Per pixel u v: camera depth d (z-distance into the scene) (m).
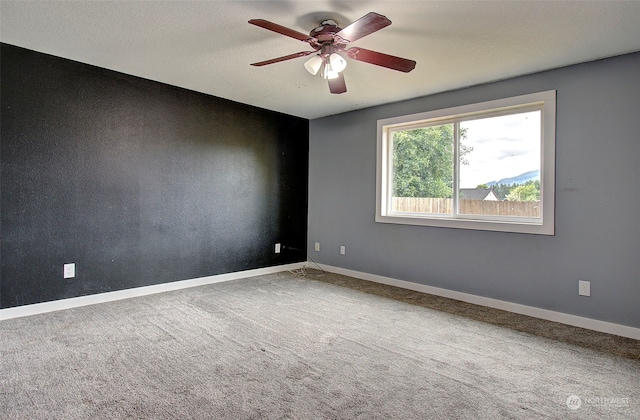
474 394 1.97
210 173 4.30
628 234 2.82
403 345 2.60
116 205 3.56
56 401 1.85
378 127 4.52
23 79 3.00
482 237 3.62
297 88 3.91
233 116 4.51
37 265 3.11
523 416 1.78
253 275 4.77
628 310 2.82
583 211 3.02
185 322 2.99
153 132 3.80
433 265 4.00
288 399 1.90
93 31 2.62
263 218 4.88
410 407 1.85
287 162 5.18
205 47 2.87
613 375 2.19
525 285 3.34
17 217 3.01
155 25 2.51
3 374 2.11
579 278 3.04
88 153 3.37
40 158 3.11
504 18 2.32
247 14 2.34
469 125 3.82
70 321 2.96
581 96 3.02
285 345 2.57
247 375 2.14
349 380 2.11
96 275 3.45
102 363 2.26
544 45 2.70
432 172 4.13
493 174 3.65
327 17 2.36
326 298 3.75
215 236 4.37
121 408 1.80
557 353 2.49
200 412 1.78
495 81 3.52
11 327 2.80
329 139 5.14
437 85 3.69
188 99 4.07
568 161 3.09
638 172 2.77
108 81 3.47
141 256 3.75
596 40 2.60
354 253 4.81
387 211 4.54
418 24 2.41
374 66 3.15
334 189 5.07
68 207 3.27
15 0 2.19
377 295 3.90
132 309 3.29
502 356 2.44
